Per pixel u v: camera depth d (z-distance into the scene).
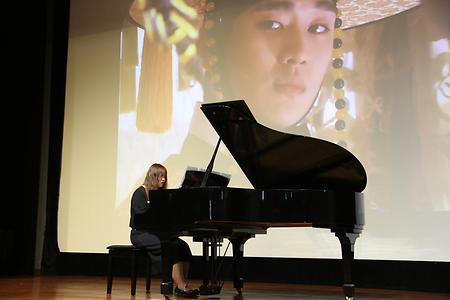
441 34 5.24
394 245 5.23
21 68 7.11
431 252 5.09
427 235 5.11
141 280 6.04
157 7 6.70
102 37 7.01
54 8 7.44
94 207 6.77
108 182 6.72
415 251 5.15
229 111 3.80
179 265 4.37
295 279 5.64
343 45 5.64
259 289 5.04
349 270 3.84
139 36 6.77
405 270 5.17
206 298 4.18
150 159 6.50
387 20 5.48
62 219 6.93
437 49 5.24
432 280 5.04
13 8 7.08
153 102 6.57
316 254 5.60
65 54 7.12
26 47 7.14
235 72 6.14
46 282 5.78
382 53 5.46
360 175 4.00
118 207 6.62
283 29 5.95
